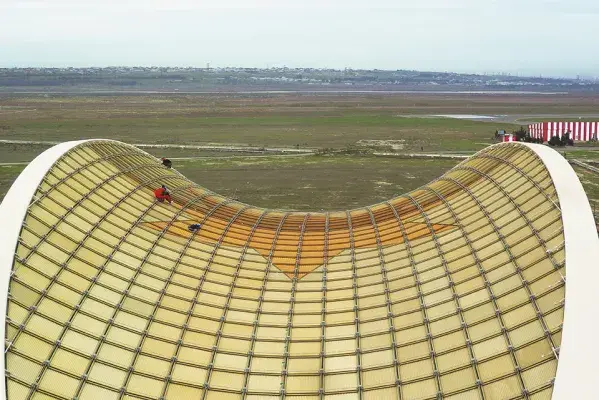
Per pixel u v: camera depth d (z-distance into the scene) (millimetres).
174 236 56906
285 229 62688
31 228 47062
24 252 44656
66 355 39875
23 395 36156
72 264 46938
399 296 48281
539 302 40062
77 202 53312
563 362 32938
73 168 57500
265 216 65938
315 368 42844
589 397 30922
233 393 41000
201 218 62062
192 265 53594
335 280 52781
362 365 42375
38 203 49875
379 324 45875
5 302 39750
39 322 40812
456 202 58812
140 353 42469
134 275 49406
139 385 40094
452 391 37562
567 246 40688
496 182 57281
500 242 48281
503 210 52156
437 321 43812
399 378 40281
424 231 56062
